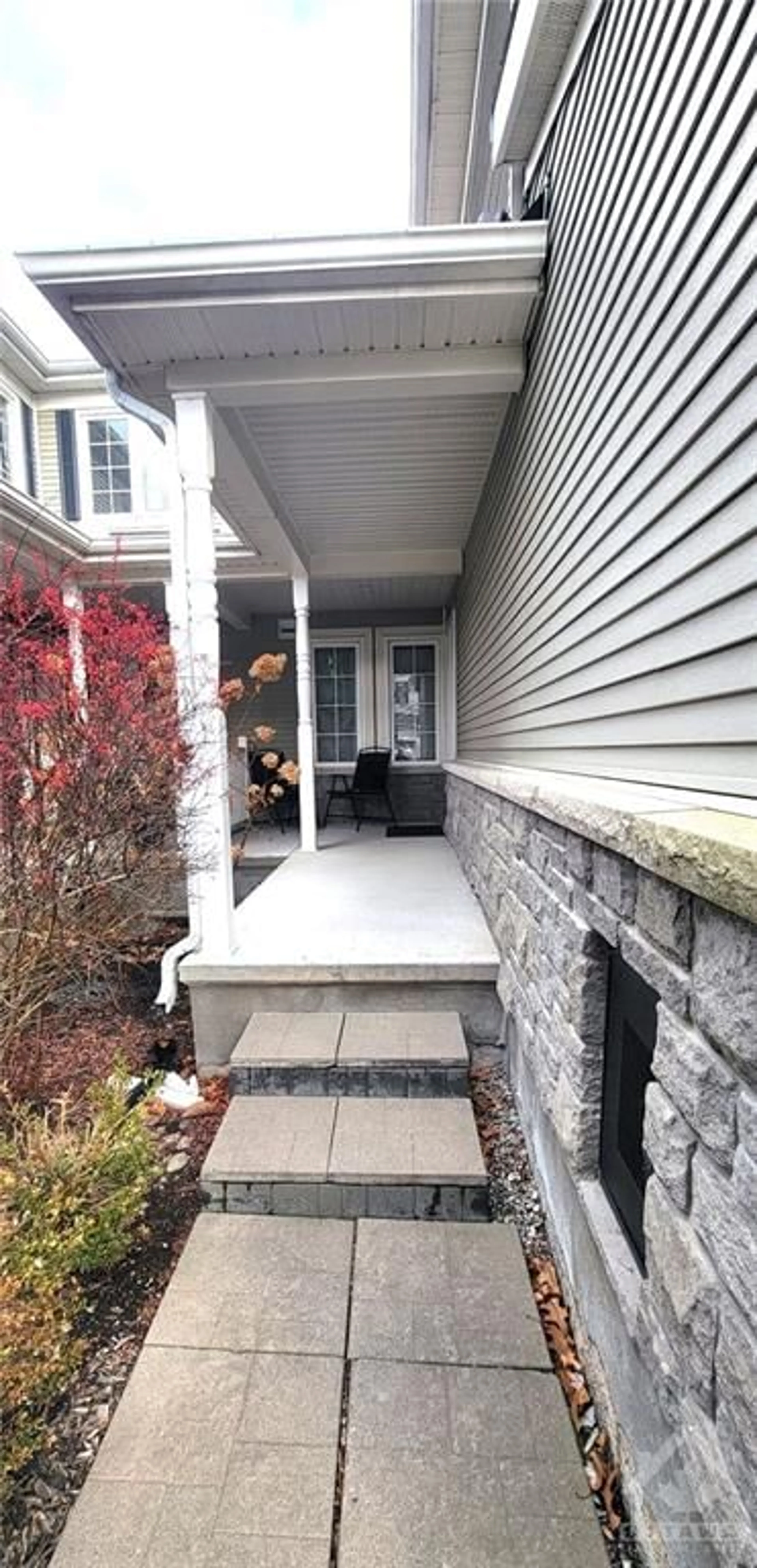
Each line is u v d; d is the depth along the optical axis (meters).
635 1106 1.47
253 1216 1.97
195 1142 2.41
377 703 8.34
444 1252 1.83
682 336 1.29
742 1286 0.90
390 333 2.68
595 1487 1.33
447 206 3.98
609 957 1.65
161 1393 1.44
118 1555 1.17
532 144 2.55
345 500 4.55
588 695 1.93
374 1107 2.35
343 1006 2.90
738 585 1.10
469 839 4.73
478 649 4.79
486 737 4.32
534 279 2.45
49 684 2.79
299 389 2.88
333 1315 1.63
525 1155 2.30
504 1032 2.80
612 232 1.68
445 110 3.25
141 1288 1.79
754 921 0.82
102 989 3.40
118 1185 1.87
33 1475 1.33
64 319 2.56
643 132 1.46
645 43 1.44
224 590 7.01
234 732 8.35
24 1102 2.35
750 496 1.06
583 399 1.96
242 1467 1.30
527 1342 1.56
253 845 6.81
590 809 1.47
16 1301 1.47
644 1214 1.31
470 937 3.22
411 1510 1.23
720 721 1.17
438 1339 1.57
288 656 8.36
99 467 7.95
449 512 4.86
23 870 2.63
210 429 2.95
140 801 2.88
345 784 8.45
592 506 1.87
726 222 1.12
